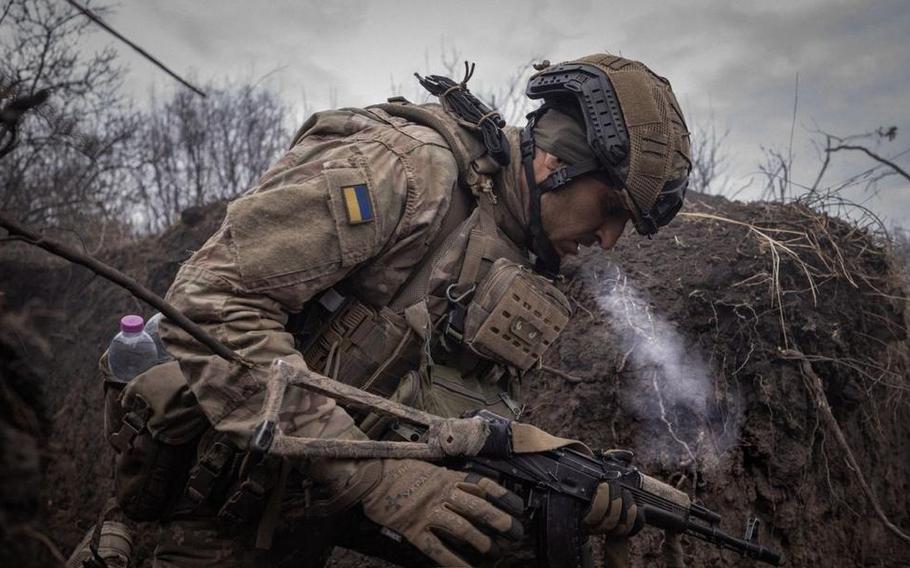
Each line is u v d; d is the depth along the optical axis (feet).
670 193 5.49
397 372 5.30
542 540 5.07
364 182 4.81
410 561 5.56
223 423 4.51
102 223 17.44
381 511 4.56
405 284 5.25
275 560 5.36
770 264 9.00
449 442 4.71
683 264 9.20
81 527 10.48
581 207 5.50
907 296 9.67
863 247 9.58
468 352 5.51
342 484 4.56
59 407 12.53
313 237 4.67
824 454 8.52
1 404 3.79
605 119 5.32
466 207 5.45
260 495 4.90
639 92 5.41
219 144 22.36
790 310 8.67
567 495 5.10
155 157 20.52
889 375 9.23
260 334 4.55
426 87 5.64
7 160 12.80
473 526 4.46
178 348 4.66
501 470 4.96
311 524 5.38
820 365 8.65
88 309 14.58
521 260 5.62
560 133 5.43
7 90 4.00
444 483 4.60
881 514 7.85
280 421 4.43
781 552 8.09
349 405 4.67
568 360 8.71
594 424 8.27
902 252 10.49
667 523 5.57
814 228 9.59
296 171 4.84
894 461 9.52
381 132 5.16
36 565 3.53
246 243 4.61
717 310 8.73
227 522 5.11
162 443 5.22
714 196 11.43
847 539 8.63
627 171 5.32
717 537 5.78
